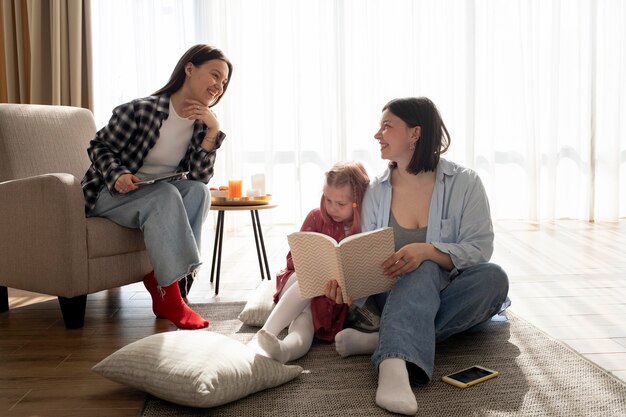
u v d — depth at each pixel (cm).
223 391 144
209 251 380
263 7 456
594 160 473
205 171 247
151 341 159
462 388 155
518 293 258
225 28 456
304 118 468
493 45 464
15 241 228
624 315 223
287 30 464
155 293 234
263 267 323
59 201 214
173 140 240
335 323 197
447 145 193
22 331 217
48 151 264
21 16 432
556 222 468
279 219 480
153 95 239
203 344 155
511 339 194
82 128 282
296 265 174
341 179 194
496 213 477
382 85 467
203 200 242
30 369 178
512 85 472
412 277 168
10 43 433
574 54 469
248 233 450
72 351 194
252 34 462
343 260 164
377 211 195
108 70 450
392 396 142
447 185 189
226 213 462
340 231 200
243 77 461
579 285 270
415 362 152
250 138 469
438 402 147
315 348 191
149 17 447
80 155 276
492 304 182
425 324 158
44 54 434
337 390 156
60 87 431
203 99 237
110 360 157
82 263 217
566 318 220
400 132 184
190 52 236
